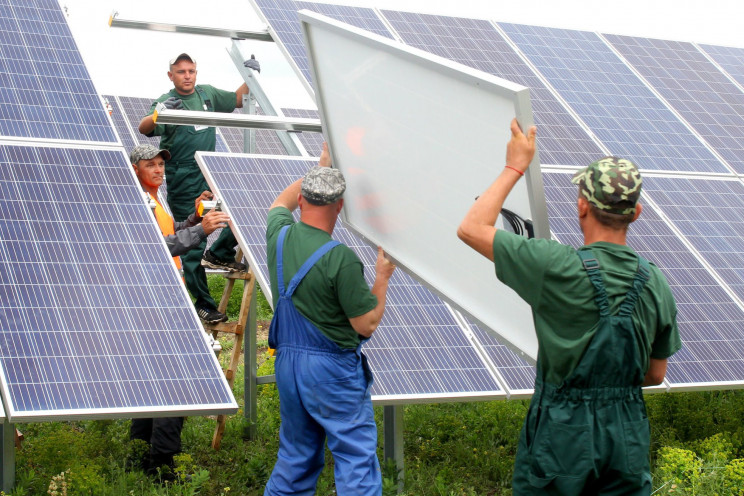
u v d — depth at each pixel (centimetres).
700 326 700
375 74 435
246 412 822
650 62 1091
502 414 839
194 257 790
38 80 717
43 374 509
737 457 759
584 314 363
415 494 659
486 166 386
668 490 648
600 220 374
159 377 529
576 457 363
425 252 462
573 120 912
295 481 484
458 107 383
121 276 584
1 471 593
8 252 573
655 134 940
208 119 634
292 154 770
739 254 791
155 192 770
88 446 712
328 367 465
